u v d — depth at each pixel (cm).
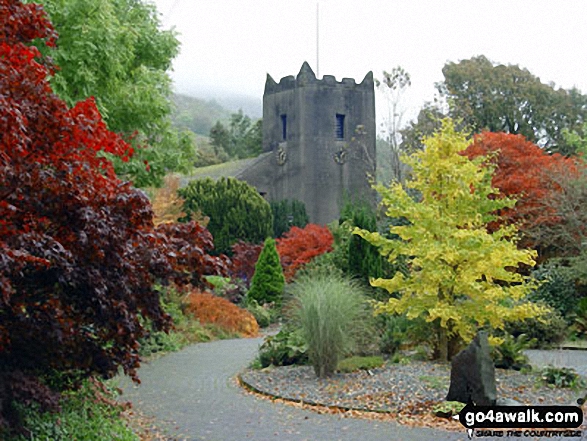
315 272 1742
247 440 734
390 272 1574
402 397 897
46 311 557
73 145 569
